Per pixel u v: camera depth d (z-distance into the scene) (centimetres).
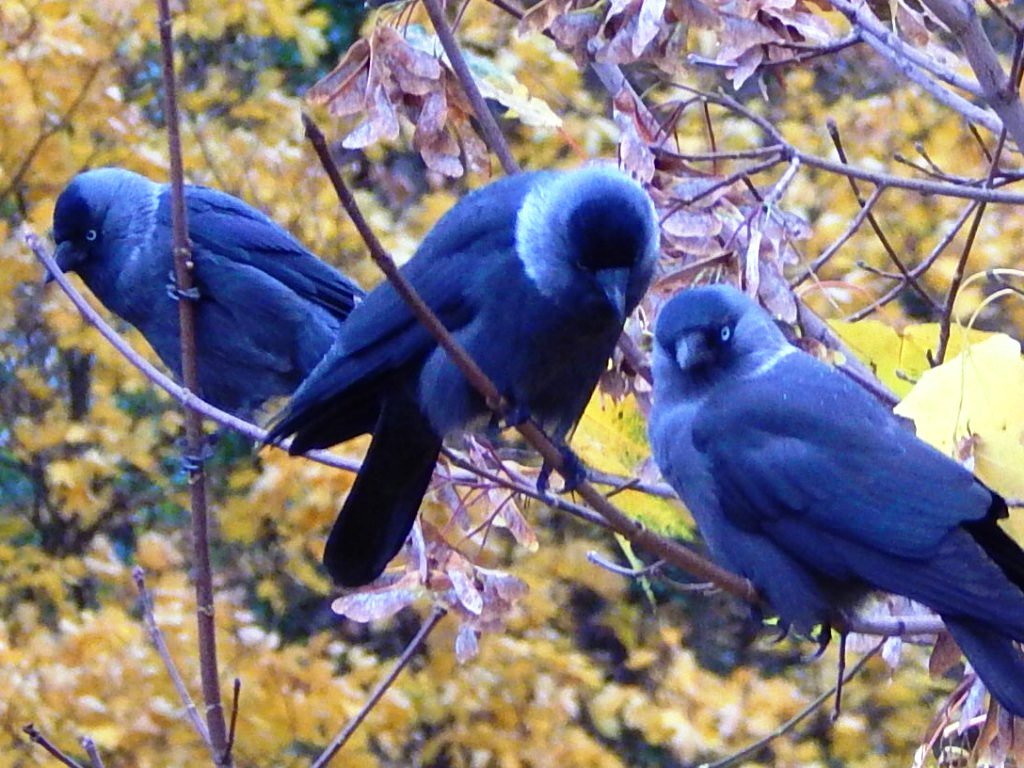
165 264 1069
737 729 1638
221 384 1089
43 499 1938
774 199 864
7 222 1659
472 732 1650
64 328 1673
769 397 852
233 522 1647
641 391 928
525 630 1712
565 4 873
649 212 784
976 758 798
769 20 857
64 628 1511
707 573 734
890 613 945
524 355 781
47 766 1460
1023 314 1569
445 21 843
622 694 1662
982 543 809
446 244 795
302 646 1848
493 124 840
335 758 1524
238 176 1662
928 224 1576
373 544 793
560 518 1817
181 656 1505
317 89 849
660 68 920
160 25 777
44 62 1579
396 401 797
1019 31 748
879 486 818
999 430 753
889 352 914
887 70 1573
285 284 1075
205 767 1492
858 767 1691
